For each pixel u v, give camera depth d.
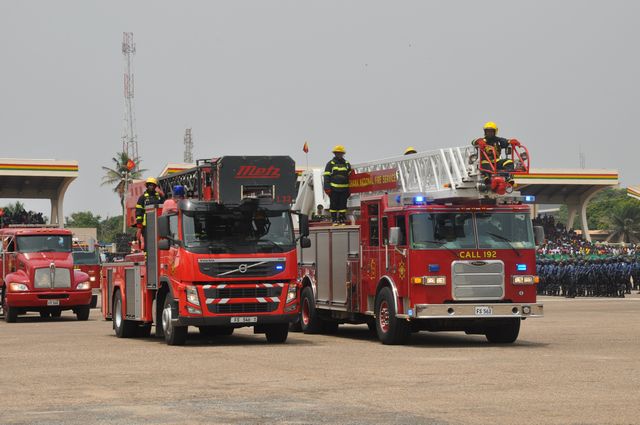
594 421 10.52
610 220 137.50
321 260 24.97
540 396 12.46
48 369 16.23
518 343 21.27
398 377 14.62
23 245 34.28
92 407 11.83
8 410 11.64
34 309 34.62
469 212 20.70
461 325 20.61
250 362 17.08
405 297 20.66
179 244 20.86
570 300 44.09
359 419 10.74
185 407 11.77
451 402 11.98
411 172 22.80
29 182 71.94
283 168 21.34
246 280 20.91
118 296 24.89
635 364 16.34
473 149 21.20
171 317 21.11
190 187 22.58
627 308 36.34
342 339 23.30
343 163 25.06
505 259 20.67
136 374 15.32
